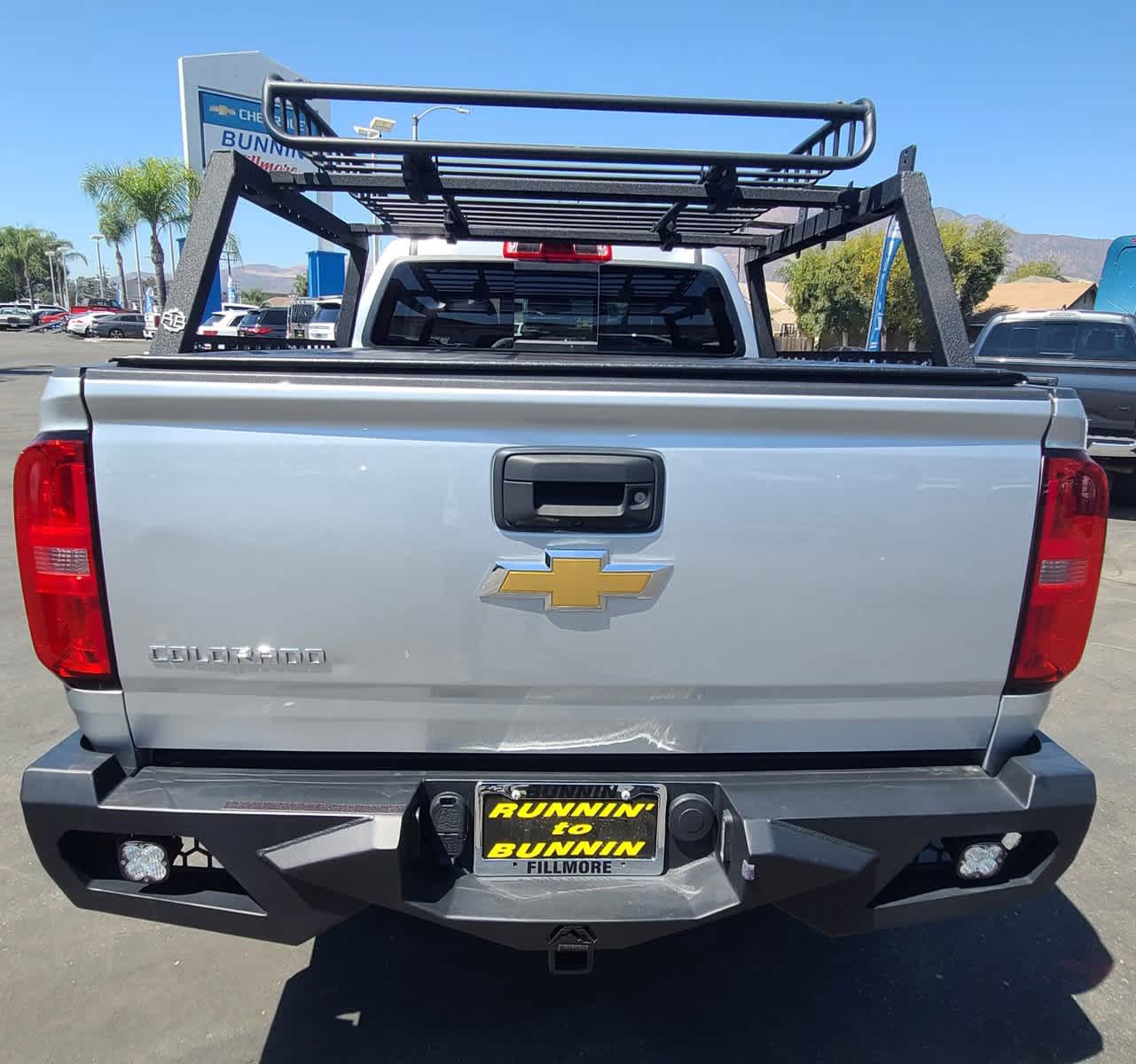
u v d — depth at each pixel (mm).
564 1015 2576
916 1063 2418
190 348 2602
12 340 44281
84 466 1860
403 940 2918
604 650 1950
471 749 2051
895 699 2049
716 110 2379
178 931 2957
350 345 4008
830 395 1865
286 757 2061
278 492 1865
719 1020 2570
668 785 2041
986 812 1995
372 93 2336
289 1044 2463
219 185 2650
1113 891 3223
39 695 4629
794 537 1923
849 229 3363
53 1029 2508
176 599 1904
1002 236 37969
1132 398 9008
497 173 3260
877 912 2045
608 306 4020
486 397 1829
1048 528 1974
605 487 1888
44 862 1981
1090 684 5141
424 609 1914
